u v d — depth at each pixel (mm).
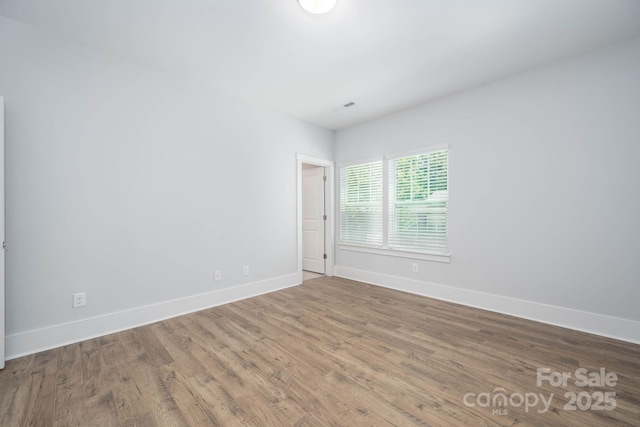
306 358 2021
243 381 1745
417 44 2320
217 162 3207
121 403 1543
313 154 4352
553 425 1379
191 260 2998
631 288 2256
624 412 1466
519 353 2078
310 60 2580
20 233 2062
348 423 1396
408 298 3453
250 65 2660
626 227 2273
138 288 2631
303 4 1824
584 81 2443
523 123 2775
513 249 2850
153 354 2076
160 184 2766
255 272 3598
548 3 1852
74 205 2289
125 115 2543
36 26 2111
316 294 3641
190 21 2049
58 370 1862
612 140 2322
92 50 2367
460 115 3229
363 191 4324
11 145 2025
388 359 2004
